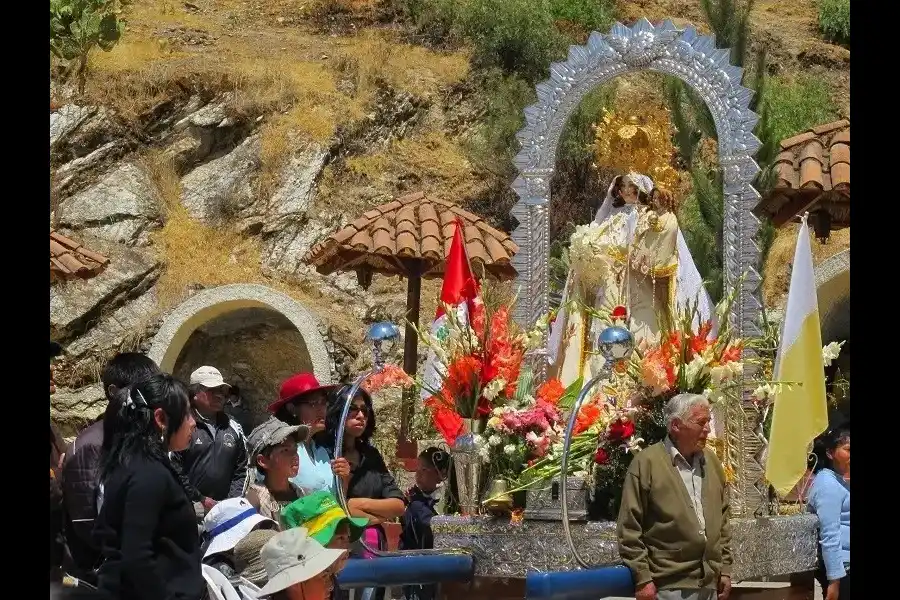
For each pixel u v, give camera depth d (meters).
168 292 22.78
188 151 24.73
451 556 7.56
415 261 12.77
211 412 8.99
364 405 8.13
